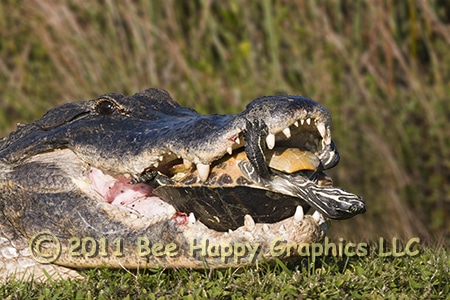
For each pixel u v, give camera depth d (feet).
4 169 53.36
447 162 106.63
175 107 56.80
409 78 114.62
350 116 110.32
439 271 48.42
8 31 118.93
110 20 117.19
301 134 46.75
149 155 47.65
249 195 44.98
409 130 110.01
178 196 46.91
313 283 45.91
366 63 116.67
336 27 120.26
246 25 122.11
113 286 46.91
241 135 44.65
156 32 116.88
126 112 53.36
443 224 103.86
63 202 50.83
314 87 112.37
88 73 114.01
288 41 118.11
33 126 55.88
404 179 106.52
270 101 44.19
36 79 116.88
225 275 47.75
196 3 126.11
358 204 44.16
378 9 119.24
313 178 47.24
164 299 44.24
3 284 49.37
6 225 53.06
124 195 51.83
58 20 116.67
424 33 122.11
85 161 51.83
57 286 48.83
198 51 120.47
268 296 44.16
